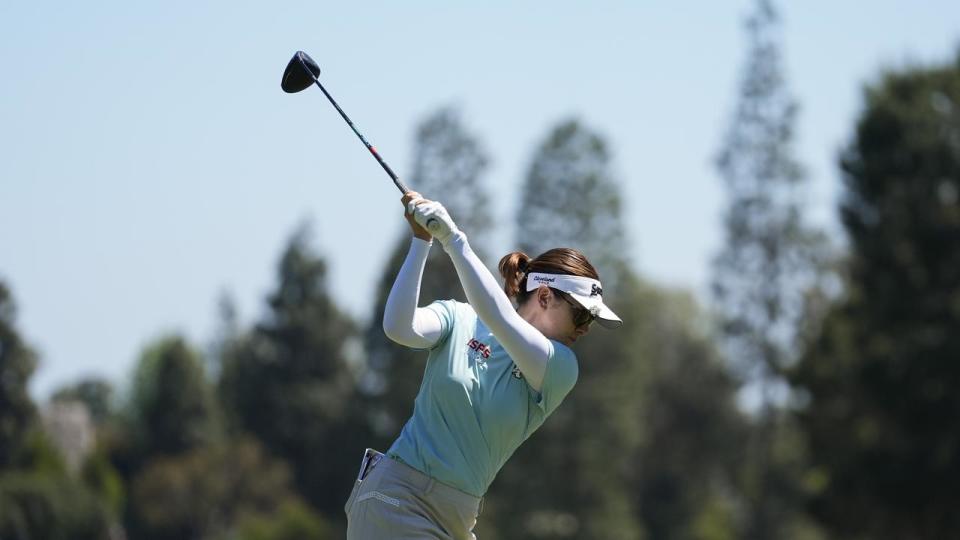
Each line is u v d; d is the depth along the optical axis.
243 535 196.50
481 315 18.77
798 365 113.31
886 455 104.25
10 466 175.88
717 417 194.88
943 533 104.31
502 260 20.50
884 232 108.06
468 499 19.20
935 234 106.38
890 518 106.00
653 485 196.75
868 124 109.38
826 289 178.00
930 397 103.56
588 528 159.25
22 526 139.25
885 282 107.44
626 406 163.50
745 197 179.88
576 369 19.50
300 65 21.20
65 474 170.00
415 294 18.91
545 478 158.88
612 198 161.62
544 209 161.25
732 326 181.38
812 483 114.81
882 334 107.44
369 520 19.27
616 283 162.75
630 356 164.50
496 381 19.27
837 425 109.69
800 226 180.00
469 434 19.14
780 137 179.00
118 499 199.00
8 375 186.12
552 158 161.25
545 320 19.84
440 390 19.23
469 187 163.62
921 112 108.44
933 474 102.50
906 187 108.00
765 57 178.75
